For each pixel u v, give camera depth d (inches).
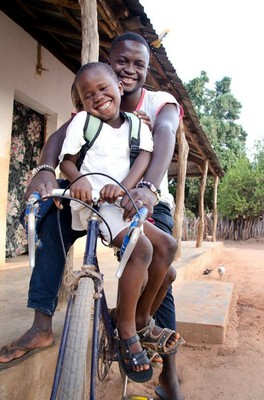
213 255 502.3
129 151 74.2
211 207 1136.8
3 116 216.4
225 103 1290.6
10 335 96.1
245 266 464.4
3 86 215.2
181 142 298.2
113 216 70.9
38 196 67.0
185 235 769.6
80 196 65.8
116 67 92.4
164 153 75.0
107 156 72.7
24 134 258.2
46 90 258.2
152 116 92.0
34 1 207.9
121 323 72.5
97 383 112.1
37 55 245.8
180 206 308.5
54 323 110.2
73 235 86.2
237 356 140.9
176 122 86.7
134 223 61.0
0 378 73.3
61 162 74.0
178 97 266.8
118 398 105.3
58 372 57.1
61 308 127.9
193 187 1096.2
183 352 142.6
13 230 252.8
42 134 275.0
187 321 152.2
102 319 77.8
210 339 149.9
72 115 83.9
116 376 118.0
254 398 111.1
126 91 92.6
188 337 150.9
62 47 268.8
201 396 110.7
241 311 224.7
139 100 94.9
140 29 186.1
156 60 216.2
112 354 80.3
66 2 179.8
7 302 133.2
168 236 79.4
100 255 308.8
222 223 987.3
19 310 121.6
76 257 279.1
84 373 55.1
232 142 1258.0
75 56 276.2
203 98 1307.8
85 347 56.4
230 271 417.7
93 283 62.2
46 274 83.5
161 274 78.6
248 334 172.7
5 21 214.4
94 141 72.6
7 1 215.5
